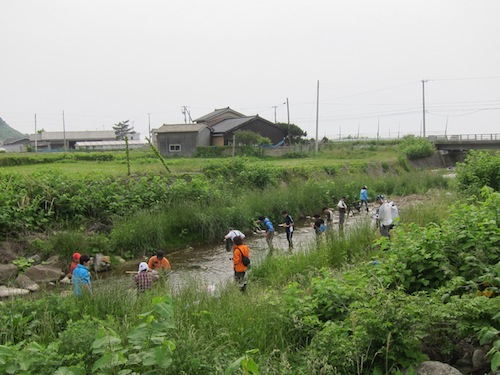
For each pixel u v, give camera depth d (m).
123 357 4.01
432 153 57.12
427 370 4.54
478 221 7.06
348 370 4.76
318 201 24.25
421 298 5.50
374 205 26.53
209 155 47.94
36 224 14.79
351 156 51.09
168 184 20.38
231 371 4.00
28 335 6.17
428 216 13.00
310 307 6.05
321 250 10.98
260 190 23.48
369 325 4.88
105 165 32.34
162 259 10.94
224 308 6.71
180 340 4.82
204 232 17.23
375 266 6.94
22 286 11.74
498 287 5.75
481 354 4.87
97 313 7.23
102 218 16.25
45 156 36.84
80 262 9.26
